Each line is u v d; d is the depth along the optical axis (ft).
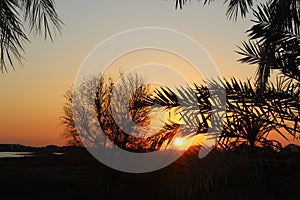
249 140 18.20
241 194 17.56
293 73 18.17
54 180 71.10
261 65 18.44
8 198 64.08
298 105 18.17
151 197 48.21
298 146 18.17
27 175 71.82
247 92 18.51
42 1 18.21
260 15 18.35
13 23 17.53
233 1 19.98
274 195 18.04
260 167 17.29
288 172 18.07
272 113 18.28
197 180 17.03
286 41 18.04
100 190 68.59
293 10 16.52
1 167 76.43
